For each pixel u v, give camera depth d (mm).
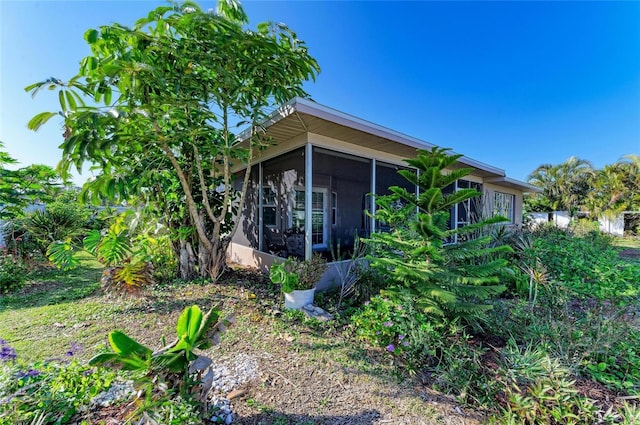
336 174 6023
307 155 4684
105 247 4188
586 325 2768
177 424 1317
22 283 4641
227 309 3598
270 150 5801
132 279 3873
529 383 2043
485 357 2512
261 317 3389
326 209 6082
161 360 1379
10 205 6262
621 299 3752
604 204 15266
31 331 2945
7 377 1516
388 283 3553
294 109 3658
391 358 2541
